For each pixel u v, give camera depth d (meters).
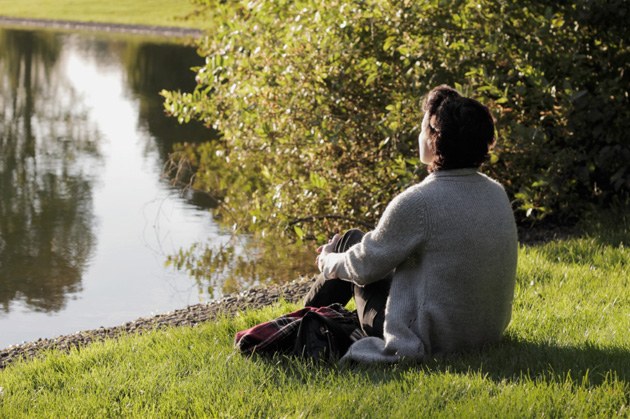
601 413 3.79
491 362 4.38
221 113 11.86
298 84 10.55
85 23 50.75
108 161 16.45
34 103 23.86
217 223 12.02
